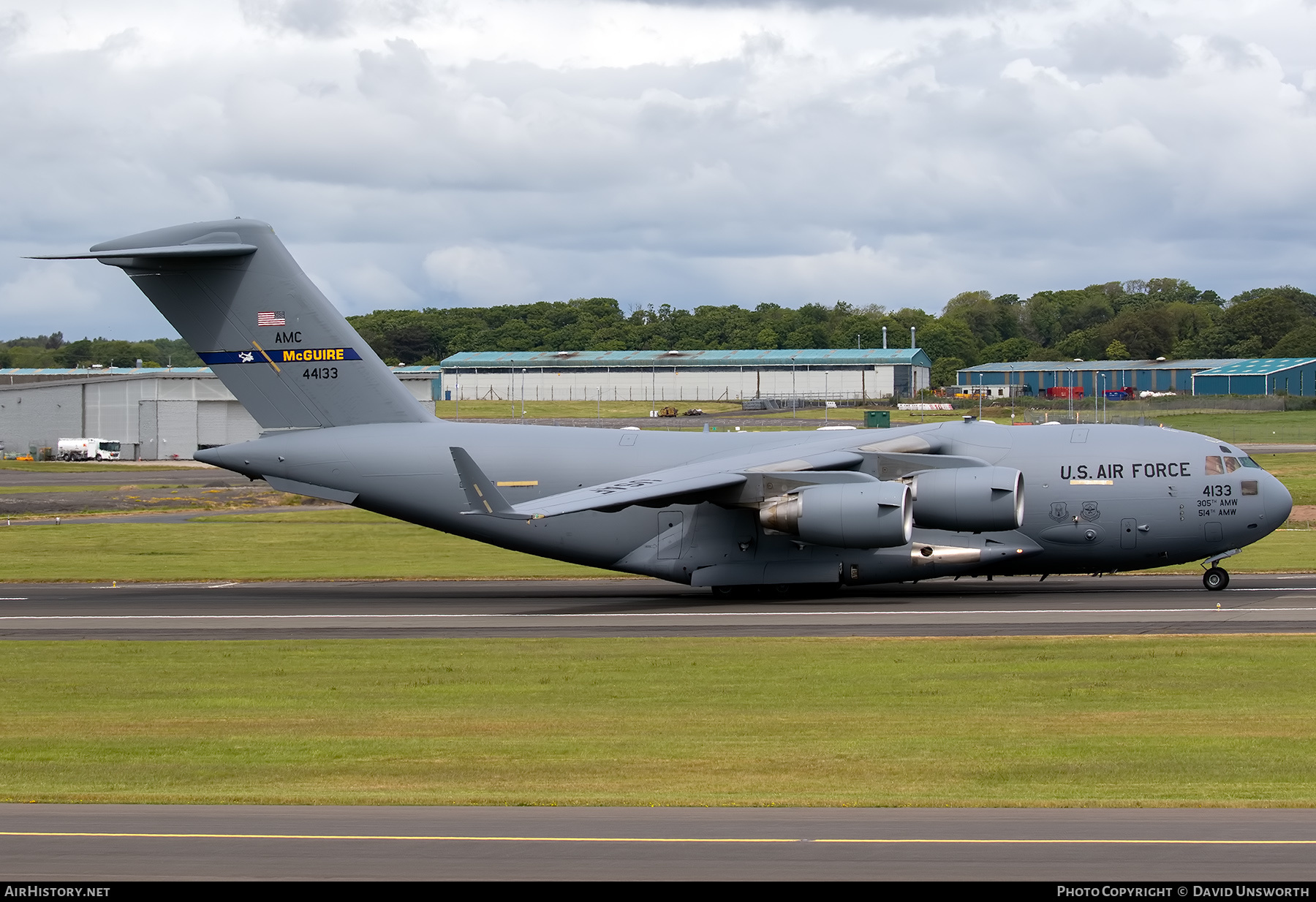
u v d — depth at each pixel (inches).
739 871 1214.9
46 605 4055.1
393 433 4247.0
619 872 1213.1
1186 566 4749.0
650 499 3705.7
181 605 4050.2
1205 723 2041.1
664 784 1663.4
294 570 5211.6
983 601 3762.3
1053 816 1443.2
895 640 2999.5
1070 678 2465.6
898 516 3710.6
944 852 1278.3
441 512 4207.7
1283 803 1502.2
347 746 1974.7
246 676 2687.0
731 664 2716.5
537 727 2111.2
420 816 1462.8
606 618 3558.1
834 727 2060.8
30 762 1872.5
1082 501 3934.5
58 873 1219.9
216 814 1481.3
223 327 4288.9
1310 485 7716.5
